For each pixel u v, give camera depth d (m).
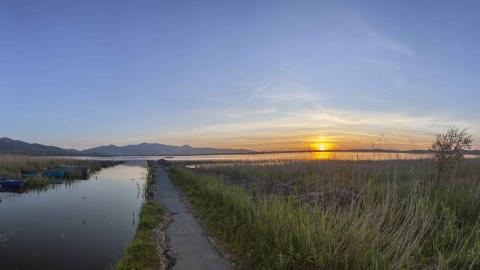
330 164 21.12
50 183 27.09
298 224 8.06
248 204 11.10
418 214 8.26
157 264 7.70
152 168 44.50
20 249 10.23
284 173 22.94
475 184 11.85
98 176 37.12
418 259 6.68
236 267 7.48
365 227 7.12
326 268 6.42
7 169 30.38
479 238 7.00
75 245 10.62
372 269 5.80
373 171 16.16
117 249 10.23
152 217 12.52
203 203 14.76
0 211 15.95
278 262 6.78
